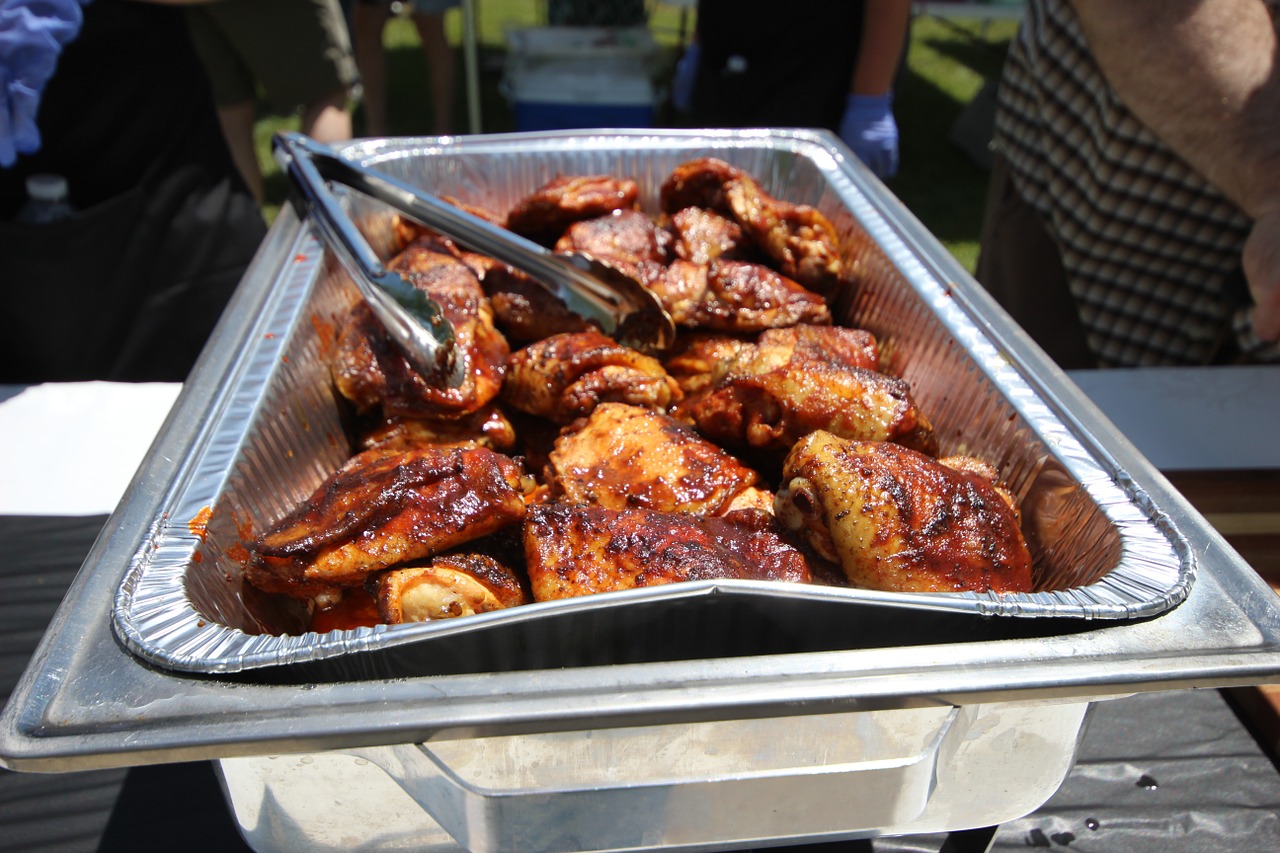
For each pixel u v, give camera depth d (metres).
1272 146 0.49
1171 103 0.53
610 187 0.54
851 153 0.59
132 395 0.51
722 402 0.40
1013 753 0.28
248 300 0.42
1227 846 0.33
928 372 0.43
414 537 0.32
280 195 1.37
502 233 0.47
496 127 1.67
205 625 0.26
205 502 0.31
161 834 0.32
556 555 0.31
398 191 0.49
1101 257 0.66
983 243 0.81
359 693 0.23
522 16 2.47
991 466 0.38
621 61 1.40
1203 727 0.37
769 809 0.27
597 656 0.27
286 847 0.28
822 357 0.42
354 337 0.42
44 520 0.44
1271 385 0.54
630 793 0.26
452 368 0.40
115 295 0.69
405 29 2.33
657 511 0.35
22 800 0.33
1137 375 0.55
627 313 0.47
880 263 0.49
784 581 0.30
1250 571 0.28
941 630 0.27
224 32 0.98
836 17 0.82
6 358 0.70
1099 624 0.27
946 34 2.45
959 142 1.65
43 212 0.64
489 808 0.26
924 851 0.33
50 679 0.24
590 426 0.39
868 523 0.31
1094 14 0.55
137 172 0.68
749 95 0.88
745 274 0.47
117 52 0.64
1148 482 0.32
